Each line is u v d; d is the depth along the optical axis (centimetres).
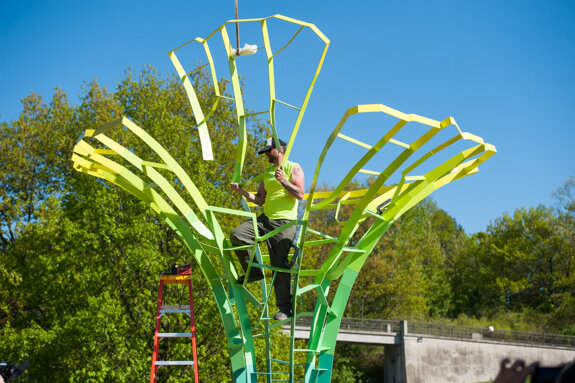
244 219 1573
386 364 3105
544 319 3738
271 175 557
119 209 1446
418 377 2866
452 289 4759
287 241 548
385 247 3588
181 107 1950
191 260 1388
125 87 1992
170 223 619
